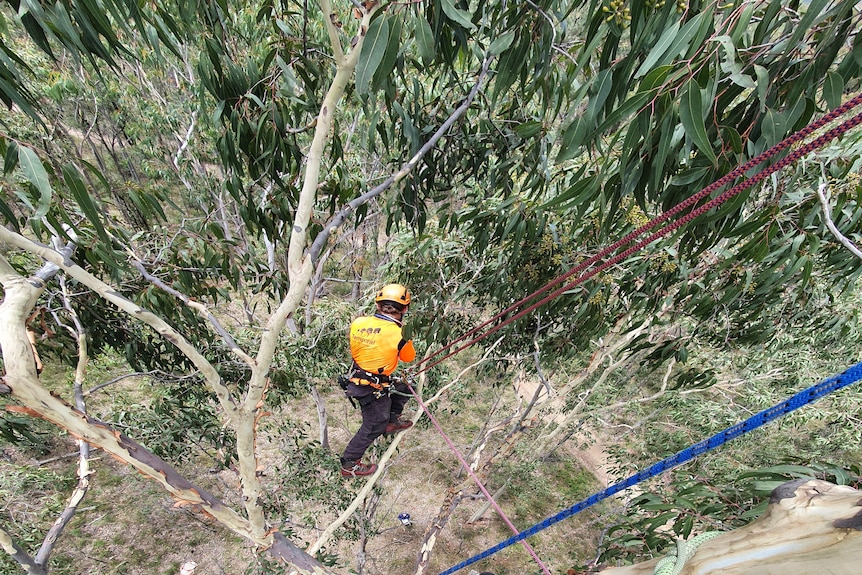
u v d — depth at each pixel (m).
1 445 6.63
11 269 1.47
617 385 8.03
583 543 8.15
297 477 5.39
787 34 1.18
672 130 1.29
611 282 3.36
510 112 2.73
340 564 6.50
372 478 3.81
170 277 3.44
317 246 1.76
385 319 2.93
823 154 2.37
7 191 2.35
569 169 2.98
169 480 1.80
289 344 4.68
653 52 1.18
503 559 7.79
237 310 8.23
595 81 1.40
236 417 1.80
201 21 1.99
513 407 9.88
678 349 4.09
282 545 2.25
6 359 1.36
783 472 1.87
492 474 7.41
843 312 4.36
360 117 6.76
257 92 2.23
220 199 7.71
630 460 6.77
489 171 3.25
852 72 1.17
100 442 1.62
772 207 1.94
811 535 0.77
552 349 4.69
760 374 6.44
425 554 5.30
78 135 11.67
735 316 3.90
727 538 0.95
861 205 2.12
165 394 5.04
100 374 7.95
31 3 1.34
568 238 3.54
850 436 5.89
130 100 8.12
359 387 3.05
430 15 1.67
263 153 2.27
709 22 1.10
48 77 6.14
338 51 1.30
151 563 6.87
